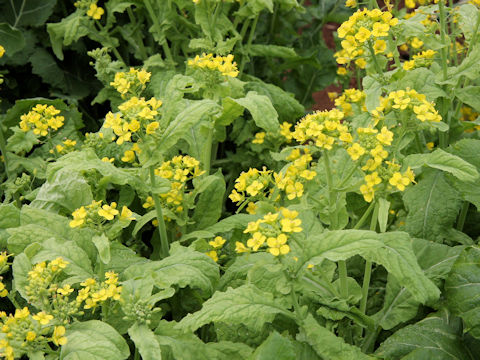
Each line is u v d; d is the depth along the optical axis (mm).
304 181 2260
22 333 1901
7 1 4262
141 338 1956
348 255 1890
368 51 2771
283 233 1920
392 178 2010
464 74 2654
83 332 2010
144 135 2254
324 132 2092
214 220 2945
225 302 2018
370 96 2615
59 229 2482
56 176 2609
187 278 2246
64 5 4578
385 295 2596
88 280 2104
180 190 2748
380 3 5191
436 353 2287
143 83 2543
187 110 2260
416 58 2820
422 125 2186
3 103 4320
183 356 2055
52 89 4387
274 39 4781
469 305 2260
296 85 4891
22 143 3098
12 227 2588
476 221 3074
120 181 2299
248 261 2529
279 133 3479
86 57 4543
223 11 3670
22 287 2131
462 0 4293
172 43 4180
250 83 3955
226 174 4348
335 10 4773
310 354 2109
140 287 2164
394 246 2078
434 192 2760
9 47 4035
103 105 4715
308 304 2348
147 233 3717
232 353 2146
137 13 4172
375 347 2609
